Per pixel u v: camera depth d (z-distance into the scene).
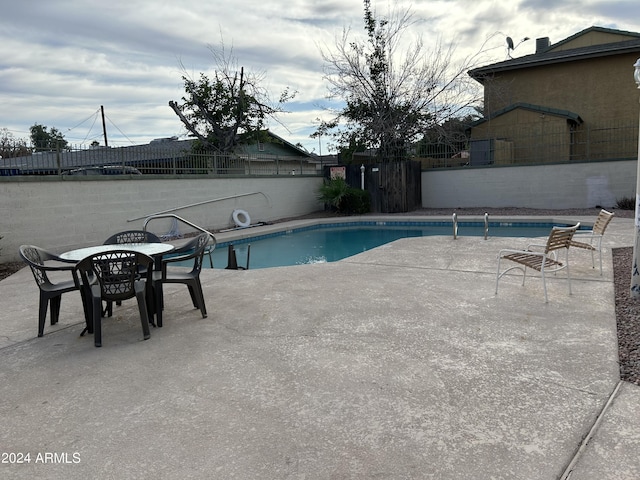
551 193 14.97
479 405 2.53
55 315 4.30
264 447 2.20
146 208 10.78
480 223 12.93
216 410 2.57
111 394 2.81
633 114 16.94
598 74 17.41
